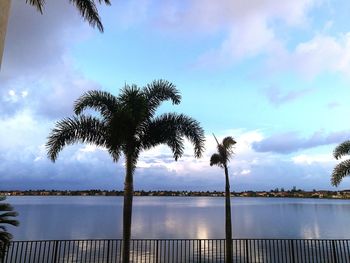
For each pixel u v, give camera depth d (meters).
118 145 11.55
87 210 111.81
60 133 12.28
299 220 75.62
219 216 87.06
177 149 13.09
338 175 16.16
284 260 24.67
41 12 7.15
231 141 18.72
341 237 44.50
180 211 112.81
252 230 53.72
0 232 10.15
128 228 12.15
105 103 12.84
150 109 13.44
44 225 57.12
